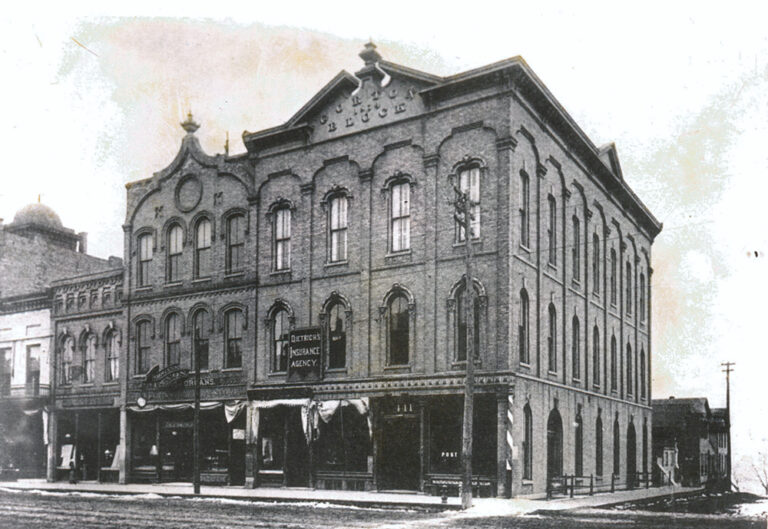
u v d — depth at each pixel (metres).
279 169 32.41
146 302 36.22
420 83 28.67
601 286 36.88
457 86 27.44
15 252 45.16
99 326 38.06
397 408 27.72
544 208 29.44
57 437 38.84
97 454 37.47
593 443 34.25
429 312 27.42
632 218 42.31
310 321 30.61
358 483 28.45
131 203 37.31
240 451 32.50
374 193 29.45
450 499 24.22
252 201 33.09
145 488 31.56
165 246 35.97
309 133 31.64
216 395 33.19
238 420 32.44
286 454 30.73
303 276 31.09
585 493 29.78
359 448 28.91
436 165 27.92
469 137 27.30
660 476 41.91
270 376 31.64
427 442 26.83
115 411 37.00
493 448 25.55
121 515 19.86
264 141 32.88
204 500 25.84
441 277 27.33
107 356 37.69
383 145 29.36
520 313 27.30
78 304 39.09
